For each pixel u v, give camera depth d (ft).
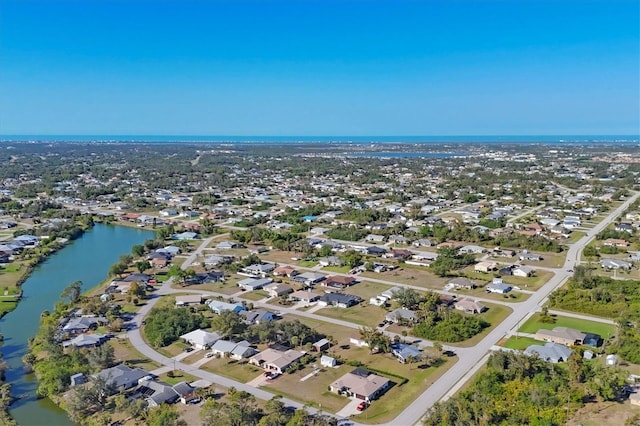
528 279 545.44
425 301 464.24
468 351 370.73
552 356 349.20
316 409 296.30
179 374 341.21
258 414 286.46
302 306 474.08
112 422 283.18
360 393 305.73
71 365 342.44
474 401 288.51
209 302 474.08
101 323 425.69
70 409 292.20
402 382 327.47
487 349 373.40
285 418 277.23
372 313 453.58
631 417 273.95
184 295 505.66
